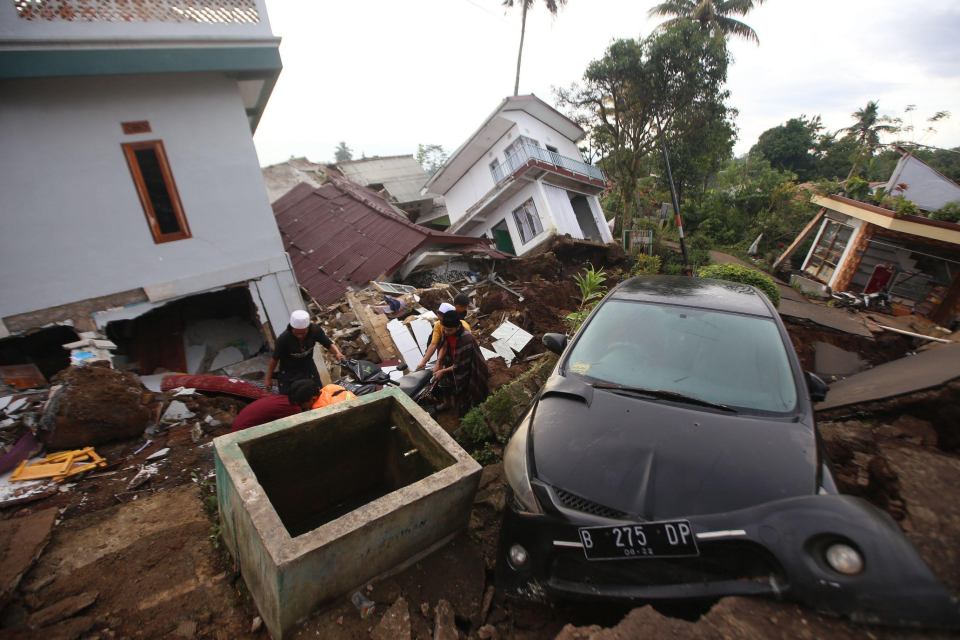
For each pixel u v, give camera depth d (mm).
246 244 7742
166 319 8805
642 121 21781
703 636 1797
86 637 2326
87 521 3152
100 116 6598
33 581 2639
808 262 18172
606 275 16141
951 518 2631
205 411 4906
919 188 19859
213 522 3189
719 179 31156
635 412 2742
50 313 6668
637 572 2148
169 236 7242
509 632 2426
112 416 4078
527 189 18656
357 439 3371
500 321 9203
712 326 3391
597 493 2299
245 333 9133
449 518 2717
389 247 12898
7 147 6172
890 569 1735
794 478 2238
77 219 6656
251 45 6957
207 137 7262
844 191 18609
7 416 4164
